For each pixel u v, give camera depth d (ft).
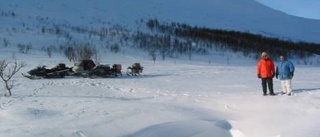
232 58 296.10
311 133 31.53
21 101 48.44
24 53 190.29
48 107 42.83
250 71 132.46
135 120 36.81
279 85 72.90
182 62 209.97
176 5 587.27
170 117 38.81
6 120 35.60
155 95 59.21
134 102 47.96
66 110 40.88
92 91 64.80
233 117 40.63
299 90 59.77
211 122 37.60
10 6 393.50
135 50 262.67
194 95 57.77
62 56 187.73
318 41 583.17
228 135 35.58
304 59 341.21
